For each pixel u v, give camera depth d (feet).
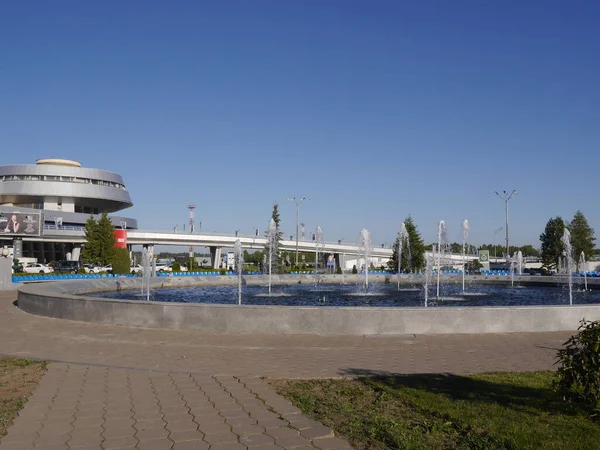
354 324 37.65
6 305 59.88
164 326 40.24
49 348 32.07
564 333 38.42
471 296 90.12
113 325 41.68
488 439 16.21
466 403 20.02
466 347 32.71
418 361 28.45
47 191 246.68
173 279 106.11
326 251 269.85
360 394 21.72
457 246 361.10
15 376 24.58
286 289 106.42
